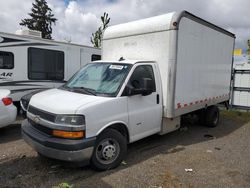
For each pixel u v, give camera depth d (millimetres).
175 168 4770
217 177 4457
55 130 4102
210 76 7207
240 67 11906
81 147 4043
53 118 4172
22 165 4719
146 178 4324
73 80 5531
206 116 8039
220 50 7645
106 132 4504
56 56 9875
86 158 4164
